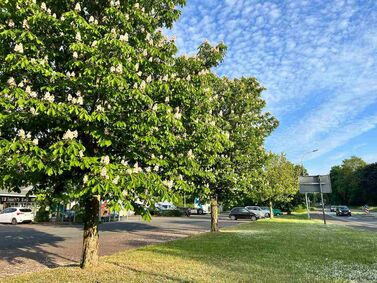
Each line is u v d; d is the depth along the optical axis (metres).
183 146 9.15
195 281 8.03
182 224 31.44
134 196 7.78
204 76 9.98
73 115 7.77
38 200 8.34
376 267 9.96
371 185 90.50
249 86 20.31
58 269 9.20
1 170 7.14
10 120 6.94
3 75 7.65
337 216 53.28
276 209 55.38
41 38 7.72
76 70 8.23
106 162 7.12
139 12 8.48
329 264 10.40
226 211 75.50
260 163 19.91
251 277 8.45
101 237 19.31
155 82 8.30
